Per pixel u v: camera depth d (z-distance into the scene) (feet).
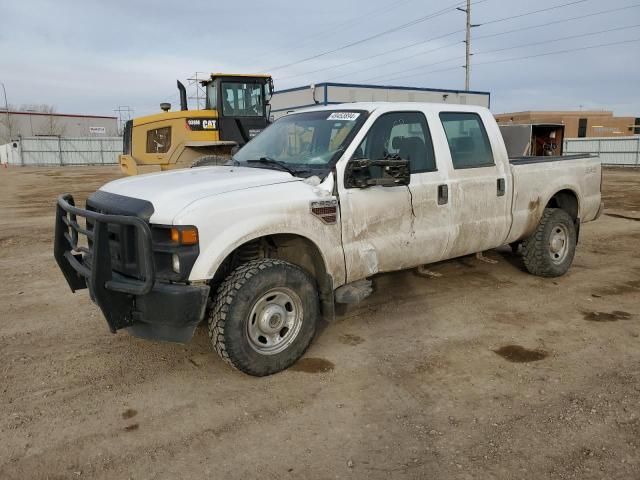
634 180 73.97
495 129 18.79
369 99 85.30
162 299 11.75
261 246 14.39
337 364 13.93
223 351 12.57
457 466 9.69
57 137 168.04
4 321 17.20
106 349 14.98
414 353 14.52
